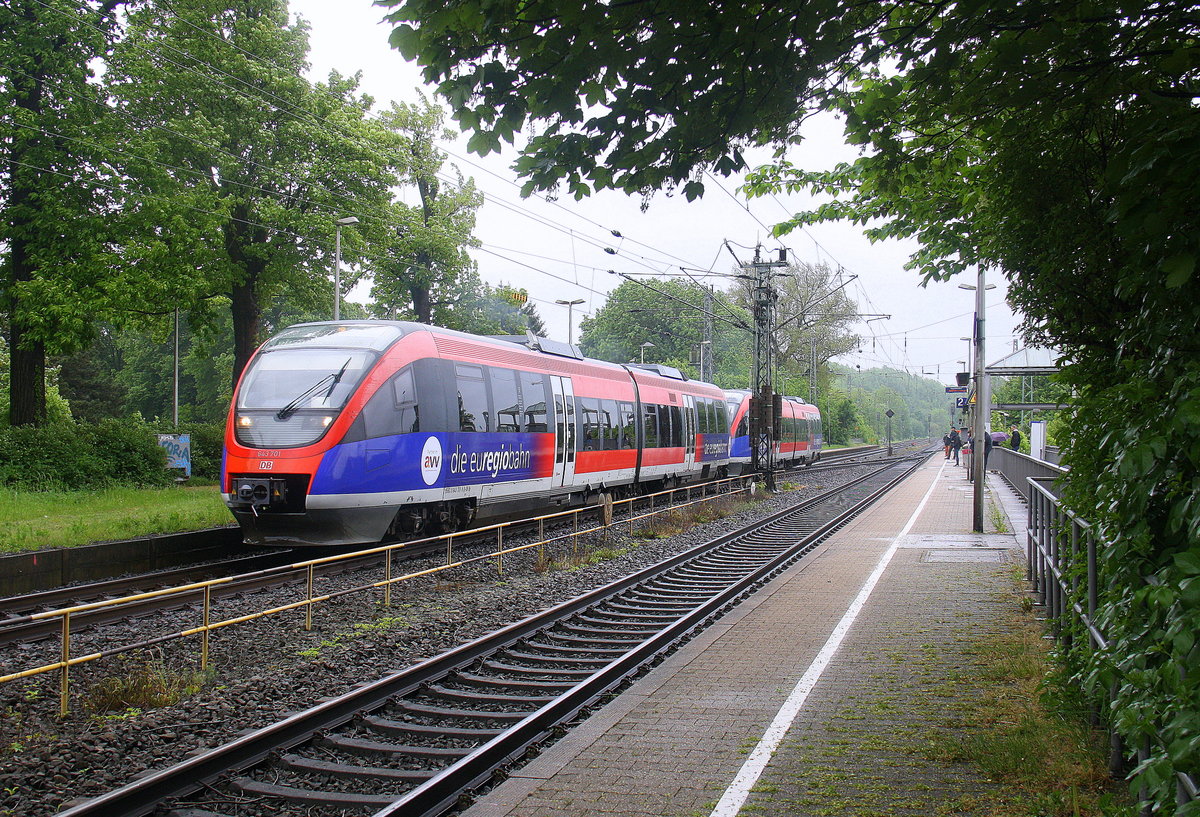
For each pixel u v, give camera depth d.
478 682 8.05
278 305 55.22
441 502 16.06
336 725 6.65
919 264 10.53
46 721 6.73
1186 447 3.40
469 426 16.34
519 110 4.99
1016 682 7.30
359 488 13.80
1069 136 5.53
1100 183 5.39
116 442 24.66
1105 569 4.08
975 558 14.86
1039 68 4.84
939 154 6.43
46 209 23.06
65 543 14.03
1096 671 4.23
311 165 28.77
